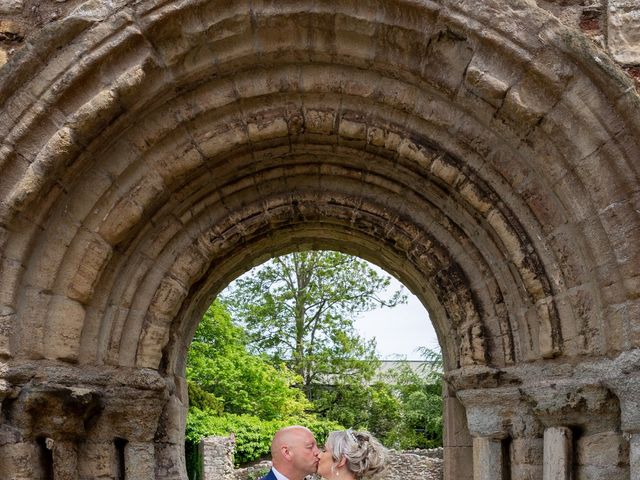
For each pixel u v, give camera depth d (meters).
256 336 24.16
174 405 6.33
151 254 5.72
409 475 20.05
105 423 5.50
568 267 5.14
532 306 5.46
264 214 6.05
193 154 5.42
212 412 20.33
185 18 4.99
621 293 4.76
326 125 5.48
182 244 5.90
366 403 25.53
